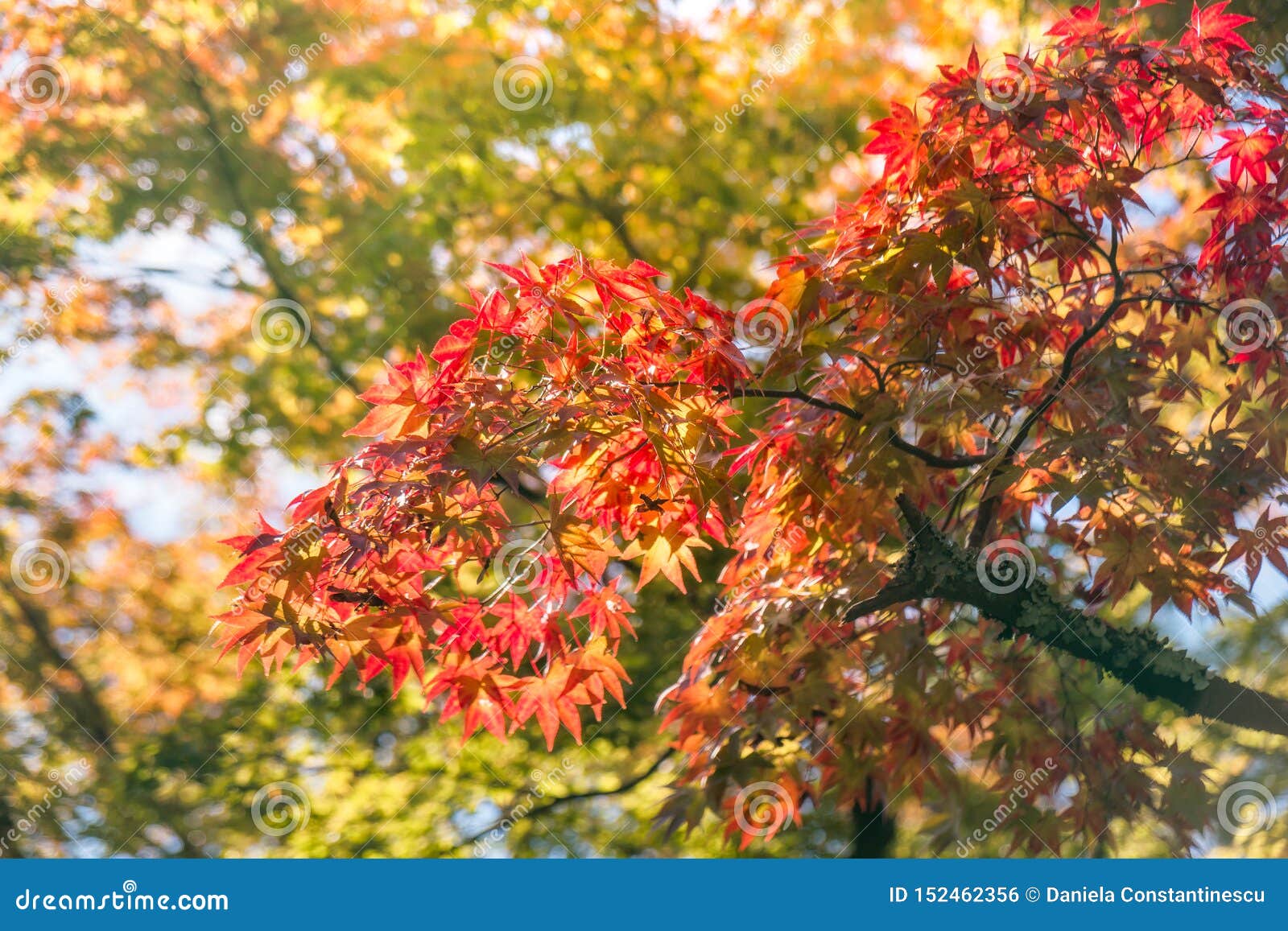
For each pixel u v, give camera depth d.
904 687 3.39
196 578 7.09
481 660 3.08
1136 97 3.49
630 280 3.00
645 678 6.42
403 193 7.55
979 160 3.47
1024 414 3.76
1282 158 3.36
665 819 3.18
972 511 4.08
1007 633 3.64
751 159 7.83
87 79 7.29
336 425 7.35
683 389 3.12
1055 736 3.52
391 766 6.65
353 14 7.56
